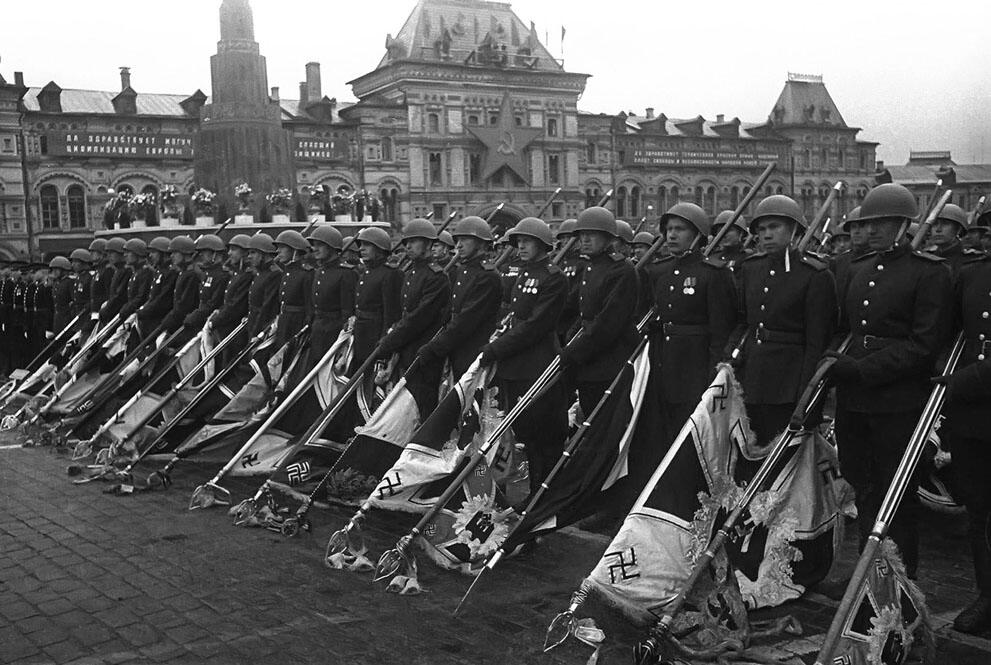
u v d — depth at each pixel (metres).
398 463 6.67
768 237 6.04
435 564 6.57
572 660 4.94
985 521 5.29
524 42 56.06
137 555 6.78
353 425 8.12
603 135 58.47
